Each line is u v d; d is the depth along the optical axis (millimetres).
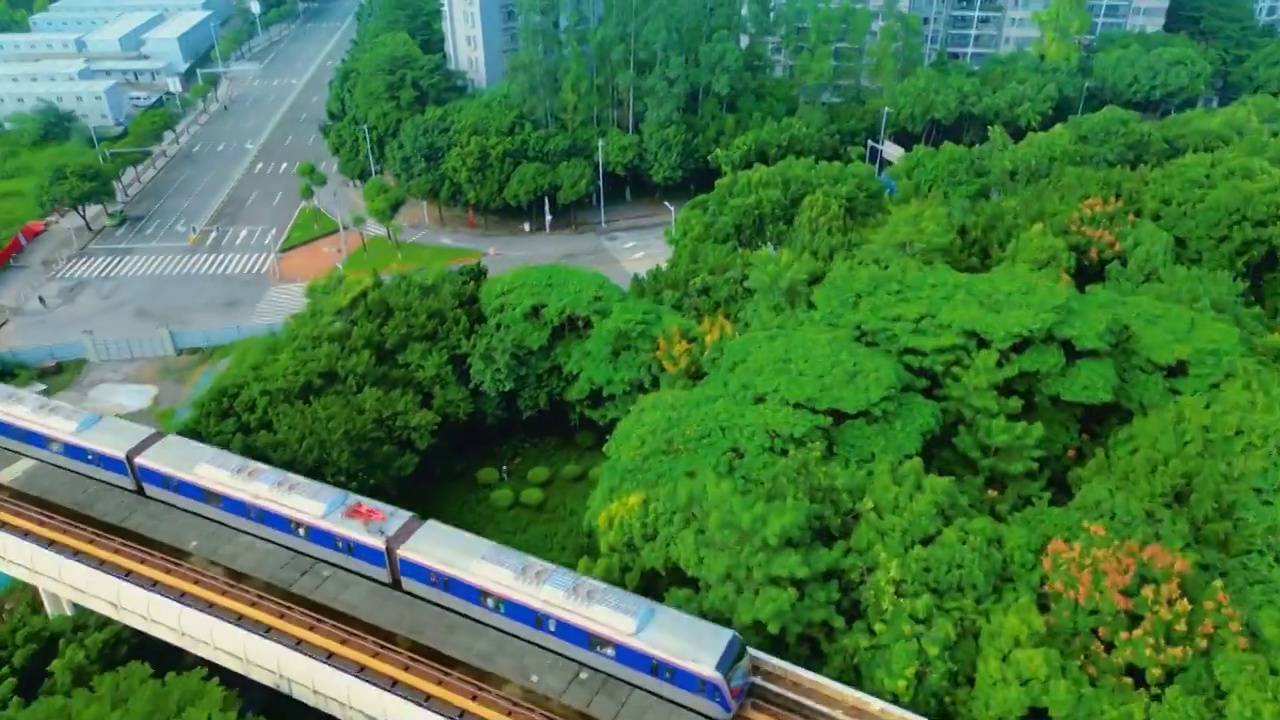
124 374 80562
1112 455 51094
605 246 101250
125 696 42188
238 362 63969
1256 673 37125
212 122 140750
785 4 119750
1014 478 50906
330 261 99250
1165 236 68125
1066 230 71375
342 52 173250
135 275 97125
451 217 108875
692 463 47625
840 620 41750
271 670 45094
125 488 53844
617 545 47250
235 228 107500
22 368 80312
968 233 72250
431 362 63812
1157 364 54000
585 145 105438
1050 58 123625
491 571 43781
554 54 106438
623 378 61406
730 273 70562
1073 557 40969
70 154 117188
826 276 63250
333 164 124812
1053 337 53094
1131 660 38375
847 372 50281
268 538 49906
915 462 46438
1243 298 68750
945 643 39406
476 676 43281
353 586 47031
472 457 69188
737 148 103375
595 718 40344
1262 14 154625
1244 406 50031
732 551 43031
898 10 122000
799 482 45438
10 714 42438
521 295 64812
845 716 39531
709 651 39312
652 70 107250
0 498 53562
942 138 119938
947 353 53062
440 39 133250
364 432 58219
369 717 43375
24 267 98875
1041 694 37094
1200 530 45375
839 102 117500
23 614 52062
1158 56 121000
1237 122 98688
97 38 149375
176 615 46312
